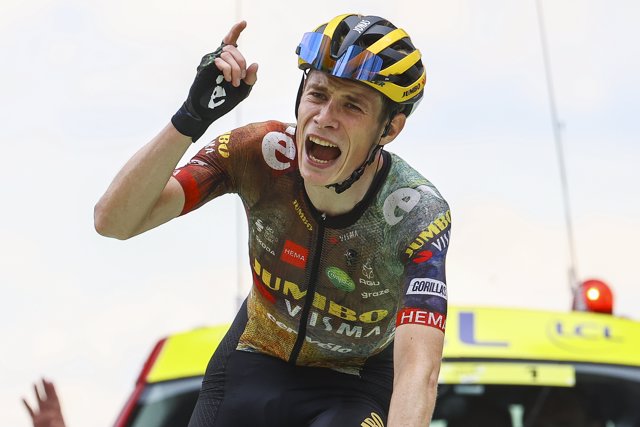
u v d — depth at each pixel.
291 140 11.59
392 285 11.58
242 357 12.43
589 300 17.11
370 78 10.57
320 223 11.40
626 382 15.19
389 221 11.21
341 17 10.99
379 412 12.05
